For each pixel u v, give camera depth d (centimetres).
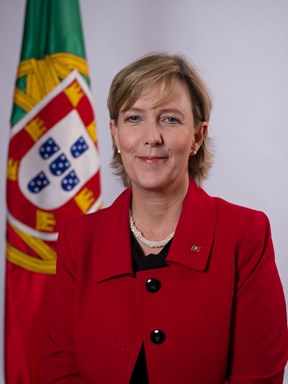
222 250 115
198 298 112
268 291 114
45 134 208
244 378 114
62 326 126
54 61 209
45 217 209
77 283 122
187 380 112
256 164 234
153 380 112
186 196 121
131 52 237
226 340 112
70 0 212
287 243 235
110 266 118
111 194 239
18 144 209
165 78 111
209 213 120
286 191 234
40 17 210
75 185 210
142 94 111
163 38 235
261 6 230
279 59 230
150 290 114
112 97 117
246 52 231
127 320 115
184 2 233
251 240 115
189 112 115
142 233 122
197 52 234
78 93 210
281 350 114
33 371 209
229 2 231
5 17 238
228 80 232
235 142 233
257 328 113
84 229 127
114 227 123
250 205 235
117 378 115
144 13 236
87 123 212
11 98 238
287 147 232
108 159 238
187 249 115
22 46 211
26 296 208
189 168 129
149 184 113
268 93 231
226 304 112
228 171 234
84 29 237
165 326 112
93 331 118
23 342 208
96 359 118
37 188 209
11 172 209
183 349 111
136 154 114
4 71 238
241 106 232
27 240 209
